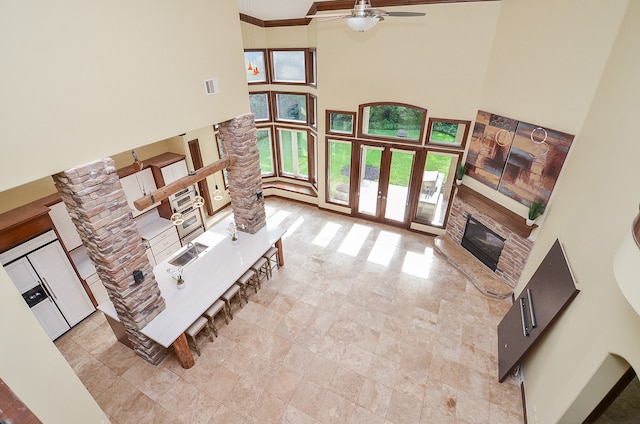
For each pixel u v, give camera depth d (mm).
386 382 4629
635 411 2900
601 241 3348
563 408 3217
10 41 2727
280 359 4988
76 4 3086
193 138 7922
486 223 6469
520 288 5805
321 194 9164
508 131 5715
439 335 5363
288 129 9453
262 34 8242
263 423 4164
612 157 3533
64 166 3322
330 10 6789
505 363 4605
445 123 6883
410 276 6723
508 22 5480
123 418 4238
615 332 2721
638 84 3285
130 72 3701
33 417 1104
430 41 6254
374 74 7000
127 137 3855
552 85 4875
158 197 4441
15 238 4648
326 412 4273
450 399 4406
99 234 3734
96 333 5520
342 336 5367
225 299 5355
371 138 7719
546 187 5176
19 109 2891
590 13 4234
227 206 9758
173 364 4945
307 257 7371
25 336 2779
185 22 4180
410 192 7859
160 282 5391
